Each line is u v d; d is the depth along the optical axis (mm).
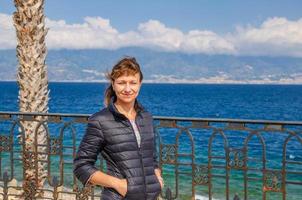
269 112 55375
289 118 47500
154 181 3213
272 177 4742
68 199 8102
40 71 8172
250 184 12328
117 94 3215
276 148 21562
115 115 3158
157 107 63875
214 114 52312
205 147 20766
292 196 11086
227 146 4895
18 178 12008
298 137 4555
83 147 3188
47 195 7891
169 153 5145
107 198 3166
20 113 5781
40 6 8094
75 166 3199
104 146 3182
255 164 17281
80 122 5551
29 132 7754
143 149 3195
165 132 26969
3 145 6078
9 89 162875
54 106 61969
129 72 3186
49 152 5840
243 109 60438
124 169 3119
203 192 11188
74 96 99062
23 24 8008
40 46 8164
